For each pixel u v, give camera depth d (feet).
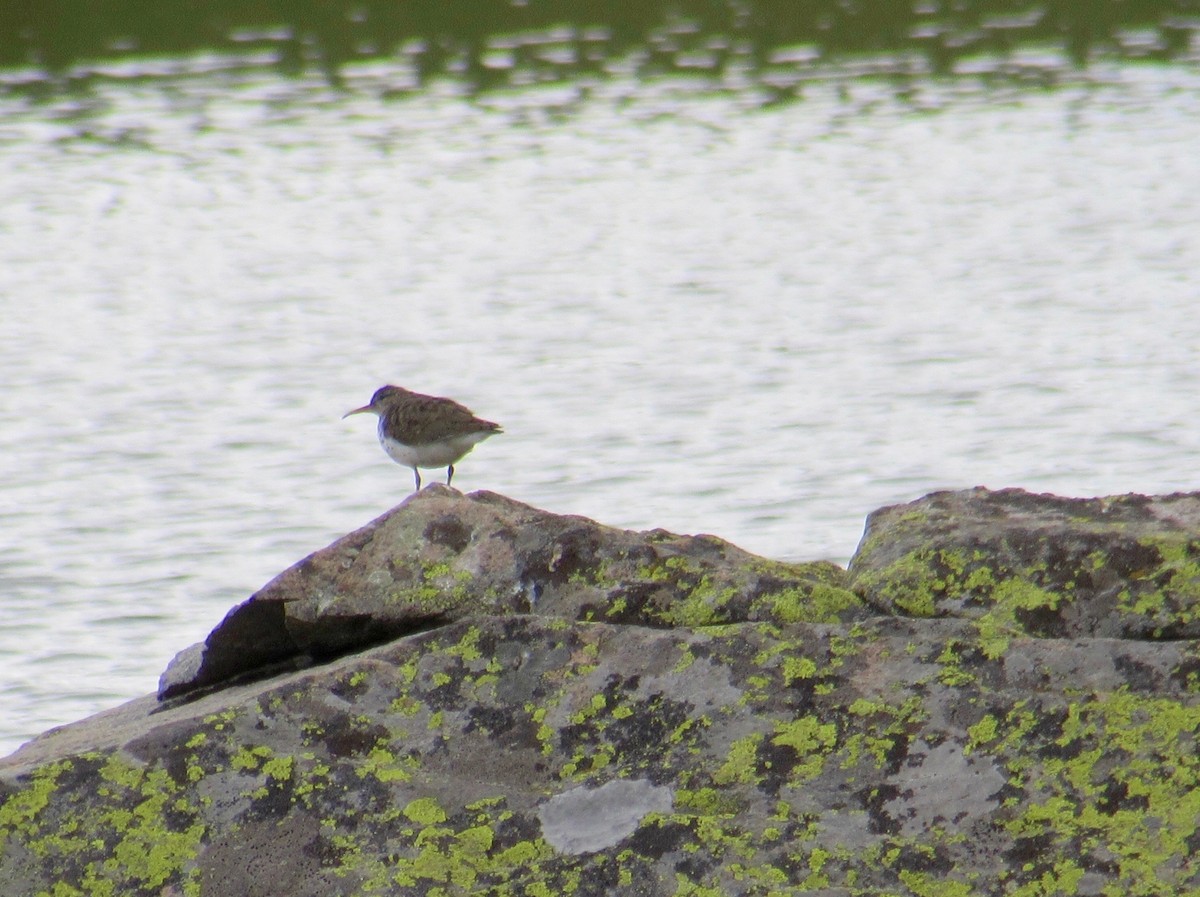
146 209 115.65
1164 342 78.18
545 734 19.89
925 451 61.67
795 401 70.13
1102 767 18.75
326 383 76.54
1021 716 19.25
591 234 108.37
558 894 18.26
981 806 18.61
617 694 20.12
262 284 97.81
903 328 83.30
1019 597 21.26
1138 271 94.02
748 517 54.29
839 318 86.02
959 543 21.91
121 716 23.70
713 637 20.48
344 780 19.39
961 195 115.55
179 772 19.45
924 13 172.24
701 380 74.33
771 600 21.45
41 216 114.21
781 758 19.31
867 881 18.04
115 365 80.59
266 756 19.54
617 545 22.22
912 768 19.07
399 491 59.72
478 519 22.82
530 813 19.12
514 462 62.28
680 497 56.80
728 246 104.17
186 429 69.15
